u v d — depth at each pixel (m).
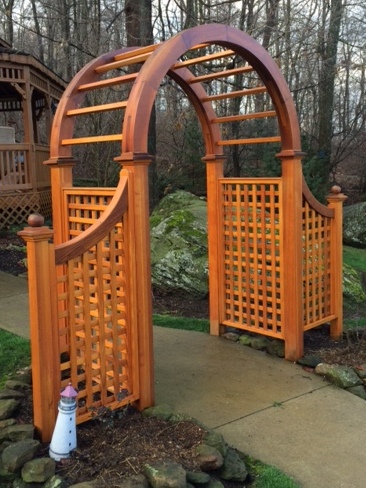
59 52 13.91
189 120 12.22
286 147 3.85
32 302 2.52
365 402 3.34
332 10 11.74
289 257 3.93
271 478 2.49
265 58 3.56
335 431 2.98
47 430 2.59
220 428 2.99
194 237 6.08
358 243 9.18
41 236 2.47
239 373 3.76
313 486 2.48
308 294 4.16
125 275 2.93
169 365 3.90
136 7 8.58
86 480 2.32
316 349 4.21
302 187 3.96
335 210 4.35
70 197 3.34
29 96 9.98
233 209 4.36
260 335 4.41
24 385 3.22
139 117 2.85
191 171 11.84
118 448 2.57
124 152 2.90
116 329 2.92
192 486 2.30
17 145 9.73
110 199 3.06
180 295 5.84
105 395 2.88
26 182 9.91
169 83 9.62
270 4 11.11
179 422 2.82
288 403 3.30
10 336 4.32
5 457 2.39
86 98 10.54
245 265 4.30
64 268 3.19
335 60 12.33
